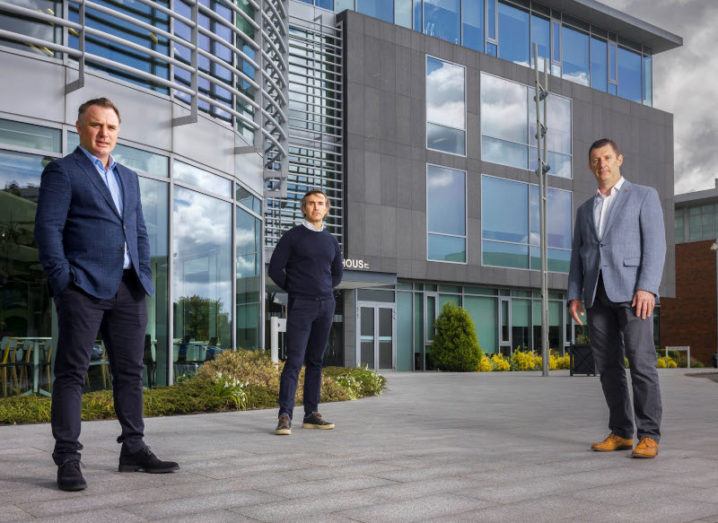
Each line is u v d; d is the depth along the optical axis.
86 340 3.90
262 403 8.79
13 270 7.98
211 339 10.59
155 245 9.46
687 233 48.31
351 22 22.61
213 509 3.32
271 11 12.39
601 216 5.23
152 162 9.43
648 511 3.31
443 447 5.31
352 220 22.14
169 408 7.81
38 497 3.56
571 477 4.11
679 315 39.88
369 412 8.35
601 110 29.70
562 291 28.06
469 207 25.16
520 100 27.08
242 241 11.83
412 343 23.92
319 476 4.12
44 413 6.91
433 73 24.61
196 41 9.59
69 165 3.93
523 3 28.00
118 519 3.13
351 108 22.41
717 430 6.59
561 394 11.93
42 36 8.33
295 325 6.30
